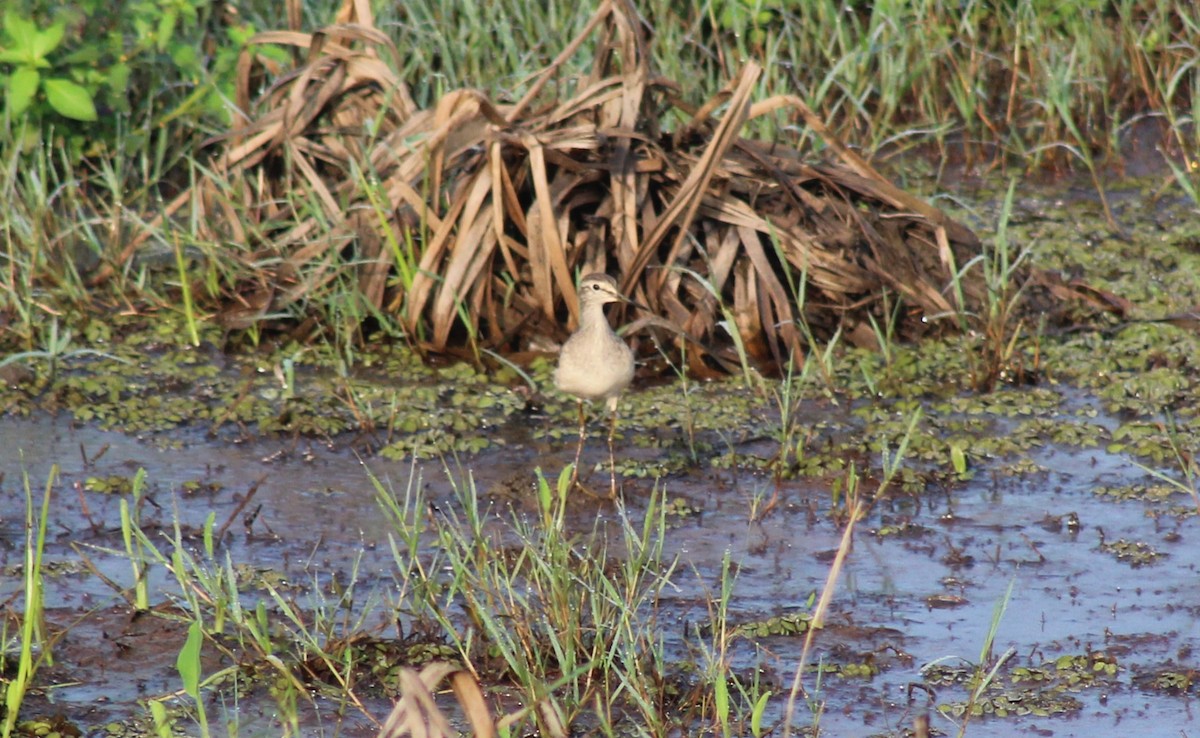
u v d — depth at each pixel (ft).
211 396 42.45
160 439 39.60
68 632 29.43
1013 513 35.53
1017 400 42.34
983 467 38.19
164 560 29.48
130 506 35.50
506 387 43.09
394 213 45.44
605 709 26.99
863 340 45.75
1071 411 41.78
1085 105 65.16
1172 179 57.72
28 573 27.04
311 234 47.83
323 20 59.11
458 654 28.60
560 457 38.86
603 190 45.57
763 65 60.90
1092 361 44.93
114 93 52.95
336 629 29.68
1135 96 65.87
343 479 37.32
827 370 42.52
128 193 55.01
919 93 65.98
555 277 44.52
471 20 60.90
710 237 45.09
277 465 38.11
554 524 29.99
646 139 45.29
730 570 32.50
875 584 31.83
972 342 45.39
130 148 53.57
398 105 49.78
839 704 27.12
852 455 38.68
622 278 43.68
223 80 55.06
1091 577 32.22
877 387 42.91
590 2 61.41
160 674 28.07
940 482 37.22
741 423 40.73
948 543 33.68
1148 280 50.85
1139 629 29.91
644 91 45.98
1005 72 67.51
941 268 47.34
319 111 49.16
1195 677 27.94
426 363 44.55
